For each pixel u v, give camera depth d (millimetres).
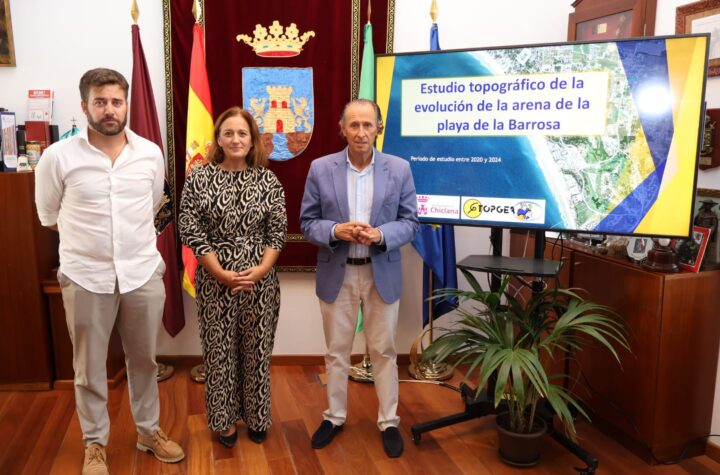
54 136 2869
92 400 2074
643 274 2180
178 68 2922
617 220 2148
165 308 2936
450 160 2377
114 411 2611
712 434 2301
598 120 2123
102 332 2039
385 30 2961
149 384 2203
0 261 2709
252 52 2939
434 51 2344
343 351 2336
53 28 2871
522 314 2215
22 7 2838
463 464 2211
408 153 2453
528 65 2195
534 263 2213
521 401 1960
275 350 3232
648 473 2168
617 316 2131
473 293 2221
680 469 2201
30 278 2736
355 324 2311
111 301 2025
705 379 2262
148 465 2178
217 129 2152
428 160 2418
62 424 2488
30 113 2879
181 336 3160
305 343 3238
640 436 2244
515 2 3061
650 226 2105
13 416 2557
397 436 2326
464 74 2301
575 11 2953
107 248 1970
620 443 2387
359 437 2400
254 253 2160
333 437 2385
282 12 2916
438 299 3008
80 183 1914
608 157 2127
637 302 2215
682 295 2139
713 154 2238
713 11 2225
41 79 2904
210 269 2086
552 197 2229
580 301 2203
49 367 2828
